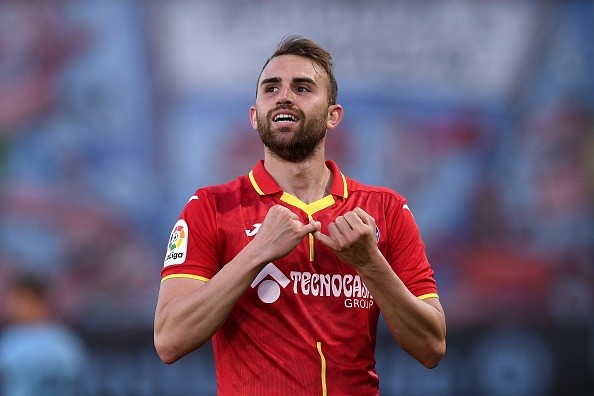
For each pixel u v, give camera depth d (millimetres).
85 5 20828
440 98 20750
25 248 20438
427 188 20578
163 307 8539
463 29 20844
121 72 20719
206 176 20609
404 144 20641
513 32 20844
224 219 8859
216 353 8906
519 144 20672
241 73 20766
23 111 20656
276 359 8484
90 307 20359
